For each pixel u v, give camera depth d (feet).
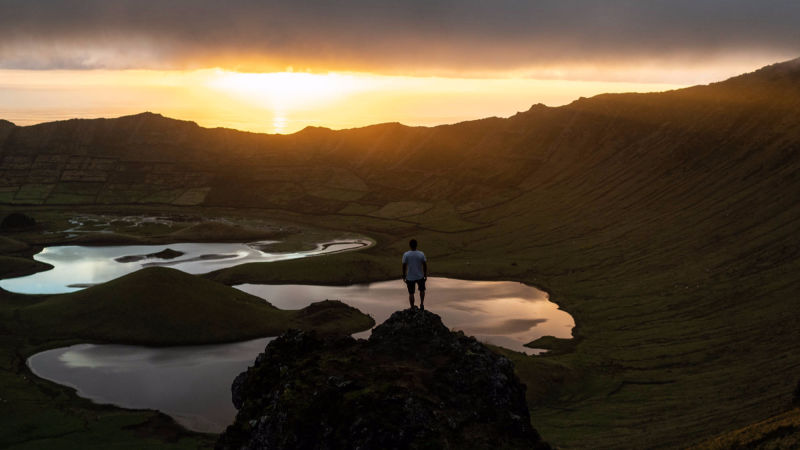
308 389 90.74
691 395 344.90
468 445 82.53
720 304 539.70
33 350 440.86
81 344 454.40
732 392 335.06
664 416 301.02
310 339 108.17
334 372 93.97
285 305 576.61
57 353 435.53
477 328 512.22
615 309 569.64
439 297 612.29
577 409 328.29
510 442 85.46
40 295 581.12
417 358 98.58
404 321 105.60
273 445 85.25
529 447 85.56
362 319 506.07
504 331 506.89
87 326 480.64
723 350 436.35
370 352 100.17
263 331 485.15
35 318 495.82
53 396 360.28
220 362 424.05
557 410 326.85
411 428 82.79
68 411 331.77
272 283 654.94
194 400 357.41
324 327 481.46
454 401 89.92
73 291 605.73
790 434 162.20
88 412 333.42
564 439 264.93
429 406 86.74
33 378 391.24
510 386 96.73
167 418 327.26
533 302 602.03
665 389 369.30
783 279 552.82
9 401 340.39
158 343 458.50
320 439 83.87
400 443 81.71
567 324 533.14
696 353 437.99
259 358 108.27
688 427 263.29
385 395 86.43
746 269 606.96
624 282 652.07
